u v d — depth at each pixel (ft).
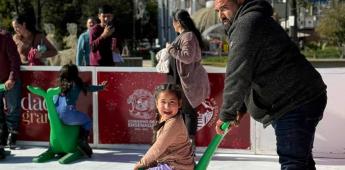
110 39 19.97
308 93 9.66
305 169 9.80
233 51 9.37
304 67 9.69
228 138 17.60
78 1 149.28
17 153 18.01
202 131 17.61
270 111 9.87
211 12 116.98
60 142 16.76
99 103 18.34
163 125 11.21
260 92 9.83
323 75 16.52
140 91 18.01
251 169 15.92
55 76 18.44
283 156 9.86
